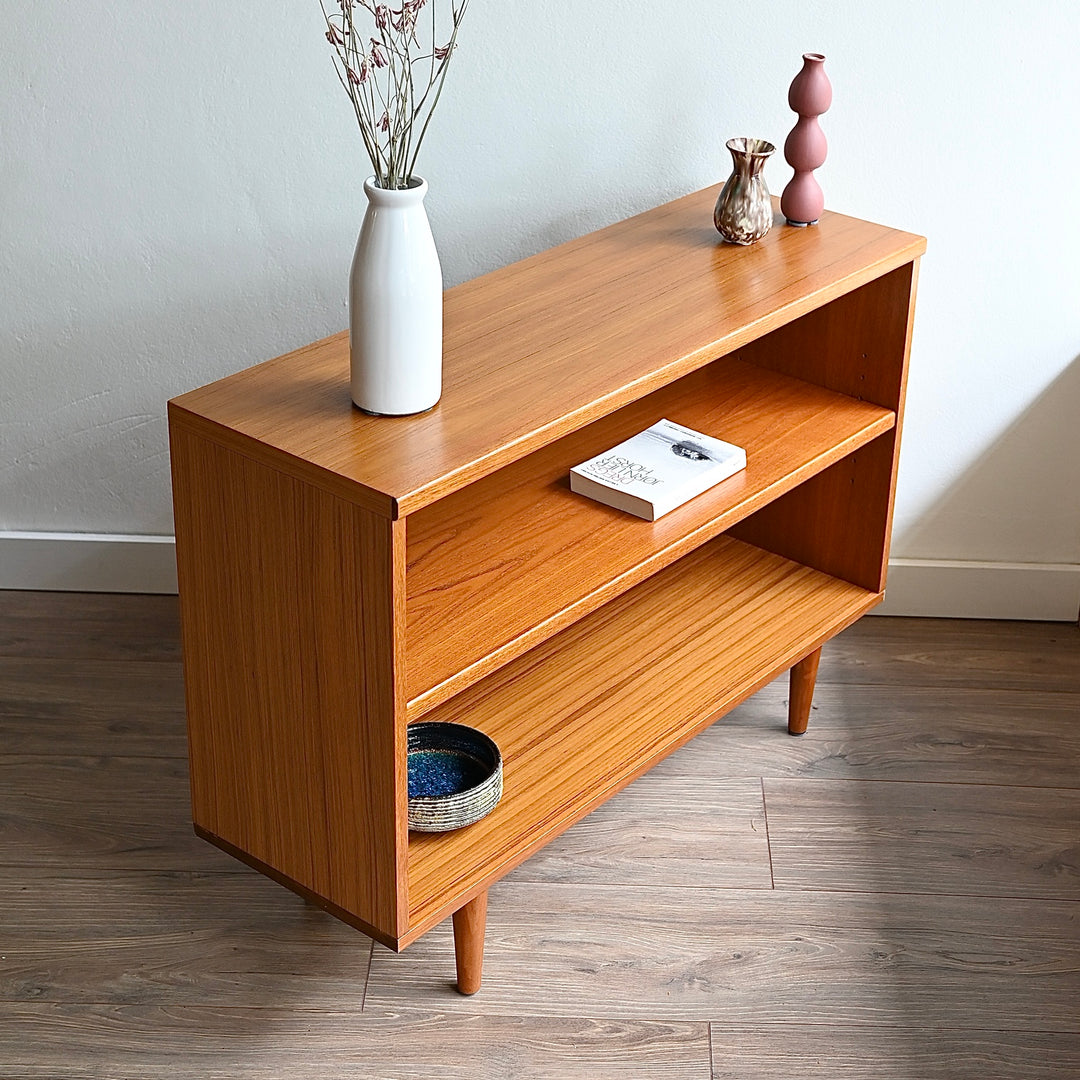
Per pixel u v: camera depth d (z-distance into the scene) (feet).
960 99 7.72
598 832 7.15
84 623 8.66
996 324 8.30
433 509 6.39
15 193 7.89
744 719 8.02
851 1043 6.00
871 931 6.59
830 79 7.71
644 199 8.06
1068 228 8.01
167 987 6.19
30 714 7.83
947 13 7.50
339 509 4.85
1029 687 8.37
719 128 7.86
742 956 6.43
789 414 7.22
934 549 8.96
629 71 7.67
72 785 7.34
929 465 8.72
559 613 5.68
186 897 6.68
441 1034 6.01
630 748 6.48
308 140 7.75
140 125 7.72
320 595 5.09
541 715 6.68
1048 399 8.47
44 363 8.37
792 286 6.44
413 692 5.17
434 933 6.56
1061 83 7.64
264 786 5.80
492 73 7.64
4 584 8.98
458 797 5.84
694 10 7.52
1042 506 8.78
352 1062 5.86
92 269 8.11
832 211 7.73
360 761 5.30
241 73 7.58
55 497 8.80
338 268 8.13
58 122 7.71
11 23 7.46
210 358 8.39
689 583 7.75
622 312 6.17
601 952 6.44
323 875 5.75
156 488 8.76
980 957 6.46
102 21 7.45
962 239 8.09
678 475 6.47
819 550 7.85
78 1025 5.98
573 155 7.90
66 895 6.65
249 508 5.19
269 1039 5.96
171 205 7.93
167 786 7.36
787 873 6.93
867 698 8.22
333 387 5.42
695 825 7.22
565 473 6.69
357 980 6.27
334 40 5.46
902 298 7.03
